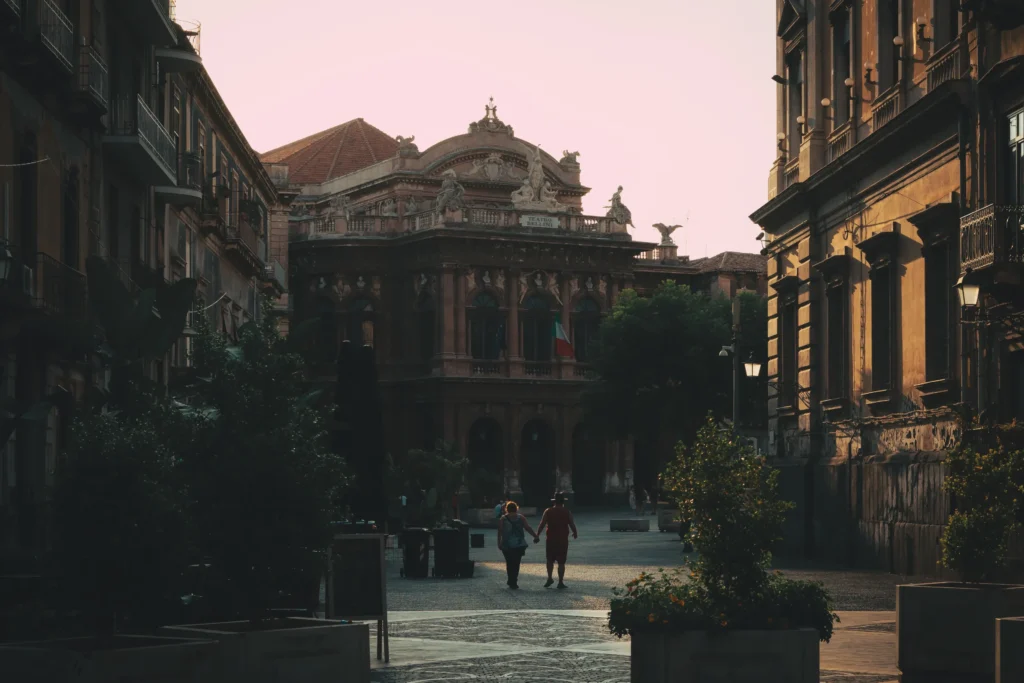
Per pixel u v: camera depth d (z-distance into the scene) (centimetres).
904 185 3072
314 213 9212
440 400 8319
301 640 1178
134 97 3469
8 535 2234
